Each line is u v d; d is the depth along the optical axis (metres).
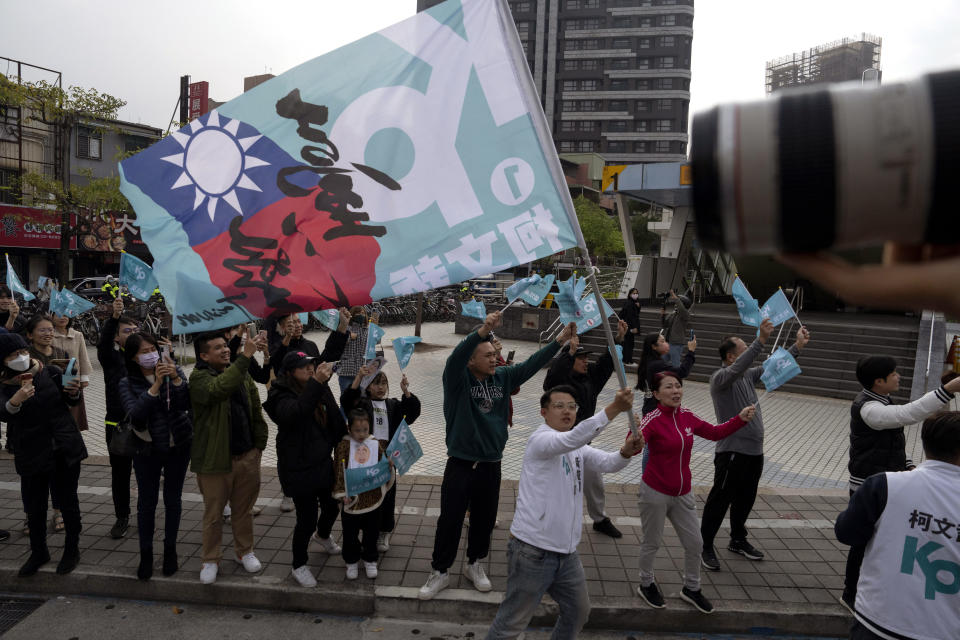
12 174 24.58
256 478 4.76
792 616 4.24
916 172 0.39
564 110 86.81
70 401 4.61
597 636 4.26
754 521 5.76
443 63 3.52
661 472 4.20
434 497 6.20
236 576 4.62
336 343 5.50
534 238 3.36
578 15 85.69
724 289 25.52
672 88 83.44
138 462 4.47
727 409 4.82
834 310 19.36
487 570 4.81
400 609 4.40
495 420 4.47
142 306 15.65
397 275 3.46
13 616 4.31
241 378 4.31
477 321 18.86
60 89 19.95
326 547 5.07
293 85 3.59
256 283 3.52
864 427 4.30
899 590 2.49
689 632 4.30
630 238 20.00
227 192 3.58
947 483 2.50
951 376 5.49
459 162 3.48
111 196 20.38
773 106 0.43
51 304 6.27
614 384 12.70
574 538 3.40
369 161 3.53
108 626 4.21
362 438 4.74
